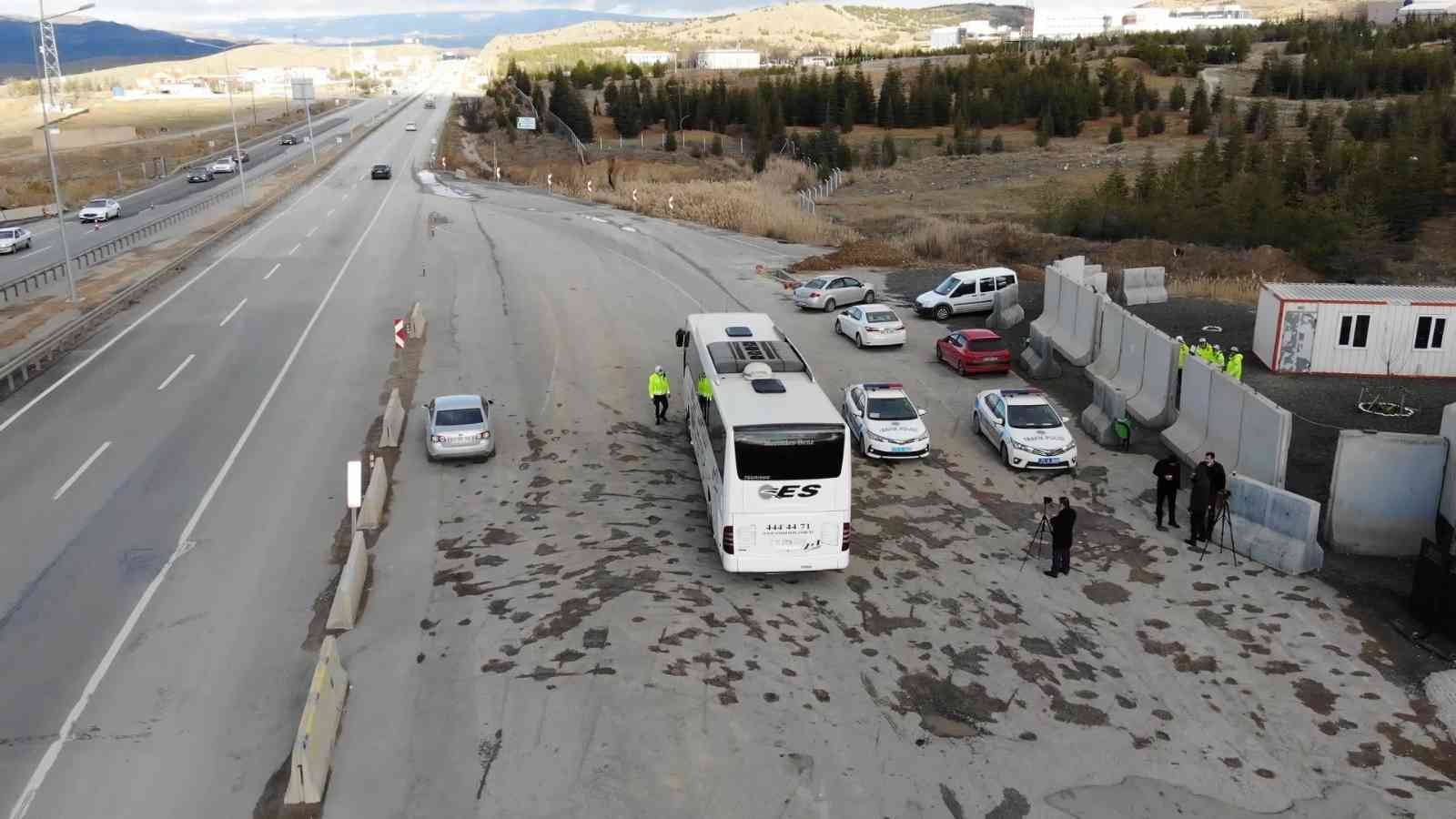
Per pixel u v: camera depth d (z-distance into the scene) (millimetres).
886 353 34750
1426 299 28734
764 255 54375
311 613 16797
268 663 15289
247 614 16766
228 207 68250
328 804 12008
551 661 15078
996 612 16906
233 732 13648
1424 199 66000
